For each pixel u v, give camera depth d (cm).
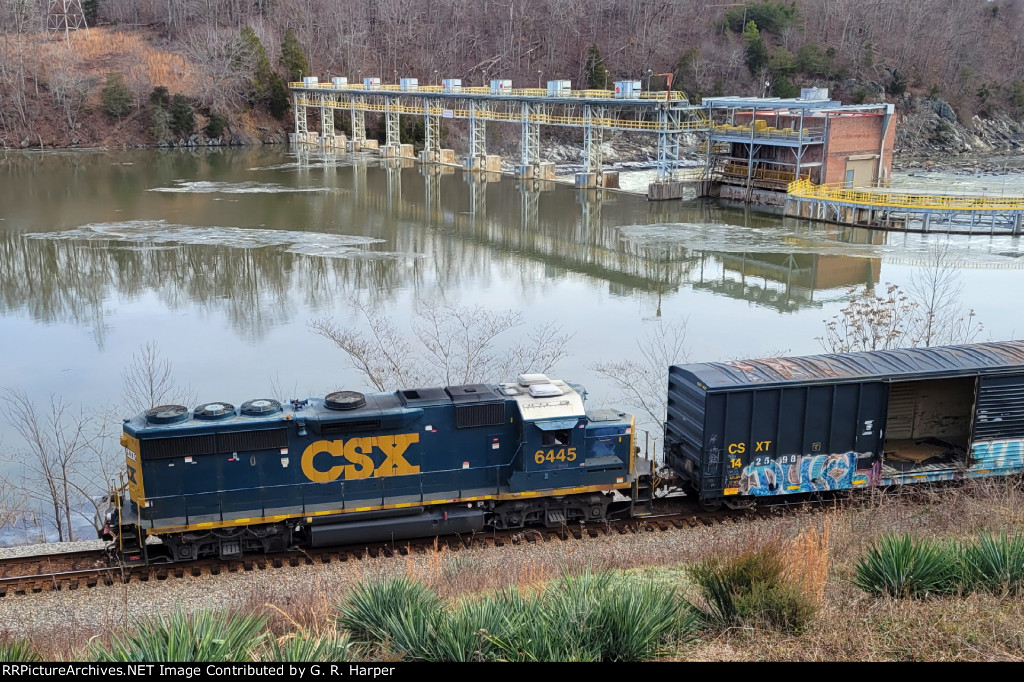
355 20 17325
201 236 7238
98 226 7550
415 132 14662
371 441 2212
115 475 3027
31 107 13800
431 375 3788
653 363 4112
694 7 17550
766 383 2319
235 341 4441
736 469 2350
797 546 1589
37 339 4541
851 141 8925
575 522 2394
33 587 2017
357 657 1312
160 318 4912
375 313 4962
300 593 1903
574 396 2320
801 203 8619
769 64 16012
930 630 1364
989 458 2467
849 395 2369
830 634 1377
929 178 11088
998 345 2612
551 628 1298
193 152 13712
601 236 7825
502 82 11525
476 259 6806
